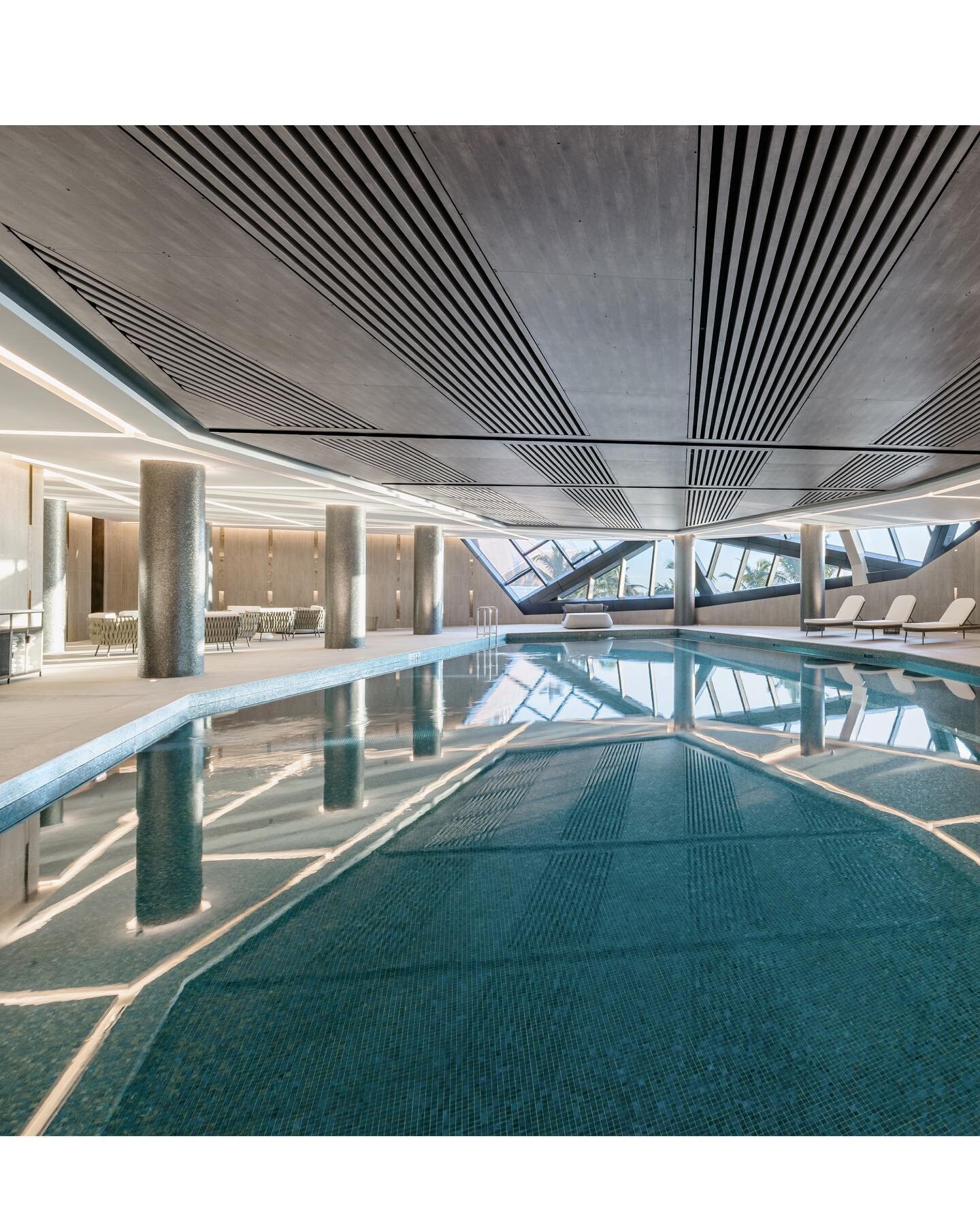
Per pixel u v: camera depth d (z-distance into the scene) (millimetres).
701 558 23609
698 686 9844
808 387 5629
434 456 8664
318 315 4289
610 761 5598
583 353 4883
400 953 2689
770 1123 1832
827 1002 2357
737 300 4000
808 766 5395
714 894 3189
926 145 2609
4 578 8633
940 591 19094
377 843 3850
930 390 5684
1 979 2516
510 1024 2252
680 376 5379
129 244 3416
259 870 3482
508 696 9055
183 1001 2379
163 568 8883
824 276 3660
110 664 10844
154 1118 1860
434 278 3764
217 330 4570
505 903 3115
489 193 2955
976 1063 2039
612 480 10375
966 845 3787
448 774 5238
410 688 9836
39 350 4715
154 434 7348
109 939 2807
